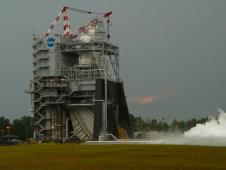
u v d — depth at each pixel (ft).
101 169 176.76
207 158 214.28
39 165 198.70
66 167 187.42
